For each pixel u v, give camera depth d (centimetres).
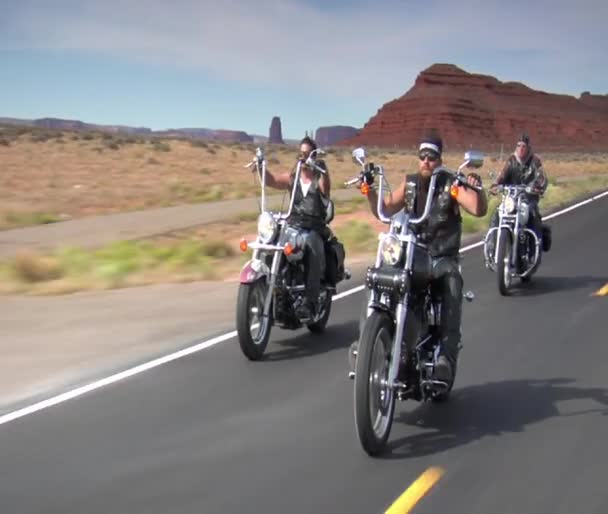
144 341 907
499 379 751
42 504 482
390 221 585
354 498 488
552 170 7112
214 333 941
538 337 919
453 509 472
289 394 706
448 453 562
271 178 884
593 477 519
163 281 1317
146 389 721
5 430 615
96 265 1415
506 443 582
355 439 591
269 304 828
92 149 6172
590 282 1295
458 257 643
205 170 4694
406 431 610
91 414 651
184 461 548
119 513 469
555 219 2352
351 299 1152
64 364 810
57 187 3469
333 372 779
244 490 500
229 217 2330
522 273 1223
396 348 557
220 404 678
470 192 605
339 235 1814
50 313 1057
